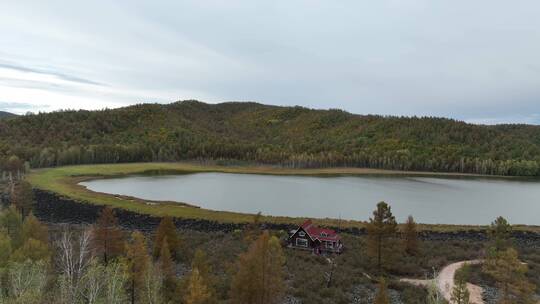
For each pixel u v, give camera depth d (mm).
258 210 100875
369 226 51812
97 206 93688
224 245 62656
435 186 161875
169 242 55094
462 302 37062
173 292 38438
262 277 34125
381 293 31781
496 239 54156
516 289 41188
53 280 35438
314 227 63625
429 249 61906
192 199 116500
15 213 56750
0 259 39688
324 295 42094
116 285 29594
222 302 37375
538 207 113562
